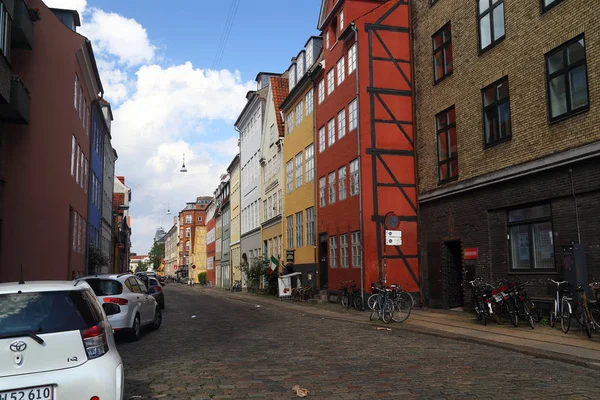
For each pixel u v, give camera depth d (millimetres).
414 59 21109
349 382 7070
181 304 26562
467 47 17047
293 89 29672
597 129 11641
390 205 20562
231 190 56844
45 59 19984
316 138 26438
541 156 13352
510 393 6395
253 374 7688
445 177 18547
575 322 11750
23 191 18750
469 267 16656
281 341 11414
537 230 13750
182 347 10711
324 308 21234
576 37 12320
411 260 20406
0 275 18031
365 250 20109
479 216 16156
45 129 19625
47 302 4871
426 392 6469
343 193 22688
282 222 32625
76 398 4570
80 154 25719
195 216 115750
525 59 14102
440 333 12047
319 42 28844
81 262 26656
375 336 12258
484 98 16109
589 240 11852
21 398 4445
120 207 59125
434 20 19453
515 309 12664
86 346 4781
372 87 21000
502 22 15242
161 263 162375
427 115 19875
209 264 79625
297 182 29906
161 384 7082
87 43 22969
